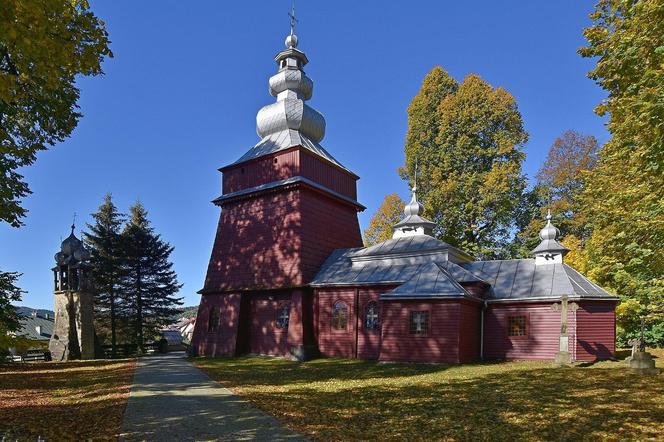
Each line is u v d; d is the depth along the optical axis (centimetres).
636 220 1872
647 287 2453
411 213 3141
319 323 2905
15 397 1527
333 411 1237
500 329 2564
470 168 4216
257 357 2966
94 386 1773
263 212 3198
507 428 1047
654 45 1280
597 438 959
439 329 2366
